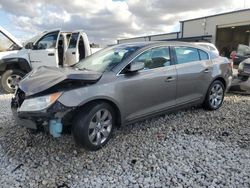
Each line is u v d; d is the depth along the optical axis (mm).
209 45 10484
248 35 31109
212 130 4441
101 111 3691
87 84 3586
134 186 2918
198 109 5582
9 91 8164
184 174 3115
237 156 3508
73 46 8750
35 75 3914
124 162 3418
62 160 3490
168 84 4469
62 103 3334
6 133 4402
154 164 3357
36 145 3920
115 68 3936
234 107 5824
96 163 3410
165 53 4555
